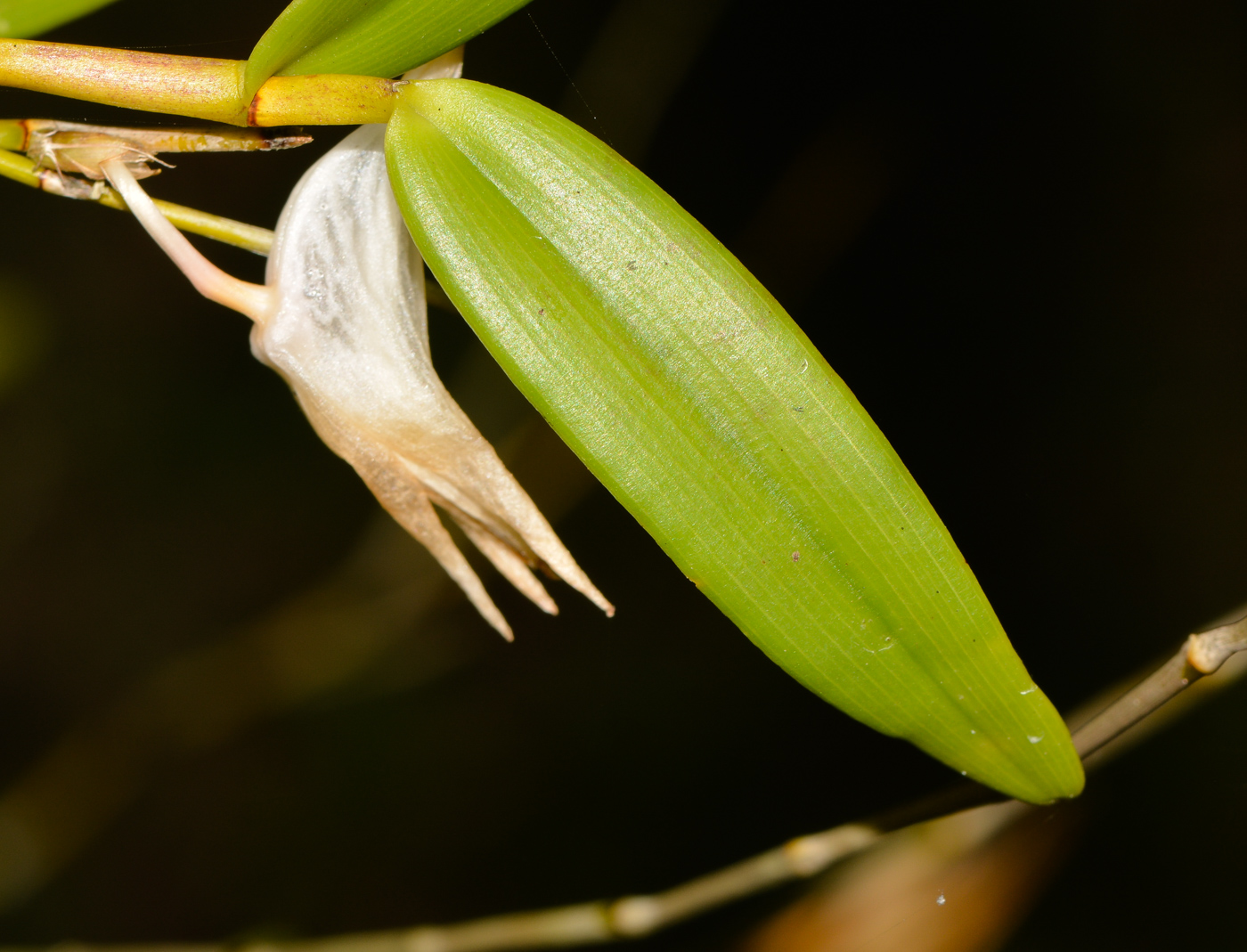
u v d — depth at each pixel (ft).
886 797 2.69
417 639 2.80
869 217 2.66
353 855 2.82
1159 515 2.53
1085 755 0.95
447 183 0.90
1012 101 2.55
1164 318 2.53
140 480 2.86
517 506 0.93
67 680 2.82
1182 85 2.44
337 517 2.94
